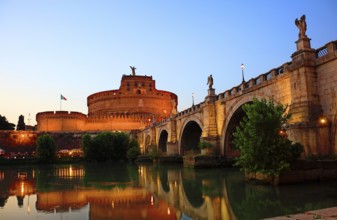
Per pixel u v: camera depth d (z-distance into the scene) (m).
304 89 27.03
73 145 110.00
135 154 86.50
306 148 25.53
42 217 17.11
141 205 19.95
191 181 31.64
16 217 17.28
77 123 125.12
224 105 45.38
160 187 28.48
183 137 65.31
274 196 20.22
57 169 60.91
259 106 24.81
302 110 26.78
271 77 33.25
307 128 25.73
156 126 85.62
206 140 47.09
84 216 17.09
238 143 26.16
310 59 27.44
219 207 18.62
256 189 23.48
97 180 36.34
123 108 146.00
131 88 149.50
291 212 16.11
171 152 66.88
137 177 38.97
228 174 36.59
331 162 24.94
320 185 22.84
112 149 91.00
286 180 23.94
